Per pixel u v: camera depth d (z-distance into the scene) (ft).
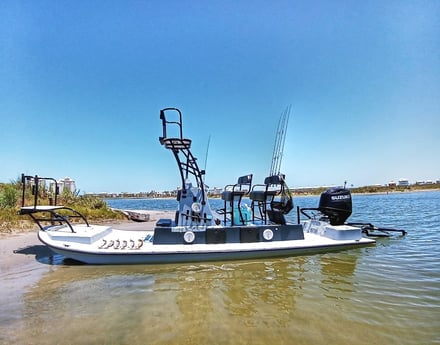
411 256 21.77
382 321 11.39
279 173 24.49
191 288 15.31
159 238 20.39
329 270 18.35
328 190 26.71
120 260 19.36
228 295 14.32
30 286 15.62
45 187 54.13
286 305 13.05
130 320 11.59
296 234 22.79
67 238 19.81
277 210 23.80
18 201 44.45
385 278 16.71
